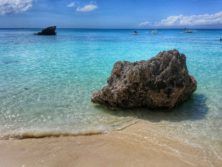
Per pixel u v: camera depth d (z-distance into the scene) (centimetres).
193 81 339
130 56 842
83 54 892
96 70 555
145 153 207
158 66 309
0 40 1633
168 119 282
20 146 215
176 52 329
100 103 320
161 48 1187
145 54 908
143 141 229
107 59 755
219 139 235
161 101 299
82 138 234
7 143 220
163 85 297
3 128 251
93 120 275
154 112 302
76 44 1388
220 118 286
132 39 2067
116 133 246
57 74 507
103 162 192
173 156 203
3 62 674
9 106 314
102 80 454
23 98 346
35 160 192
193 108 317
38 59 743
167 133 246
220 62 703
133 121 275
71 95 361
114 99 301
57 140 229
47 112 297
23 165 185
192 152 210
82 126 259
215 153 209
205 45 1419
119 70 320
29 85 415
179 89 303
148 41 1795
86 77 479
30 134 235
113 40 1873
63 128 252
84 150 210
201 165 191
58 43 1440
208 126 264
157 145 222
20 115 287
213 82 450
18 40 1655
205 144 225
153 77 299
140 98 302
